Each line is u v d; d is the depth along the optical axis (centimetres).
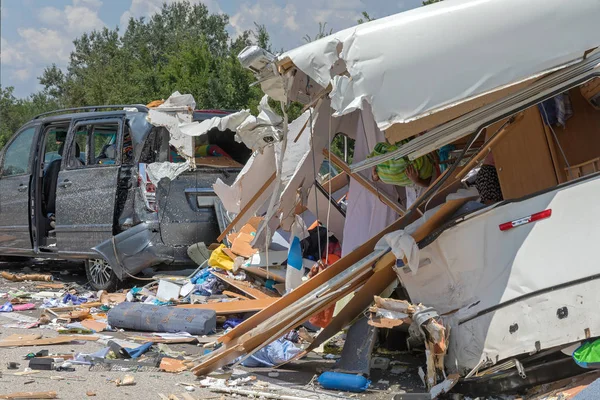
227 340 566
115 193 930
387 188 685
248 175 806
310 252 768
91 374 561
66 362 593
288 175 758
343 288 535
